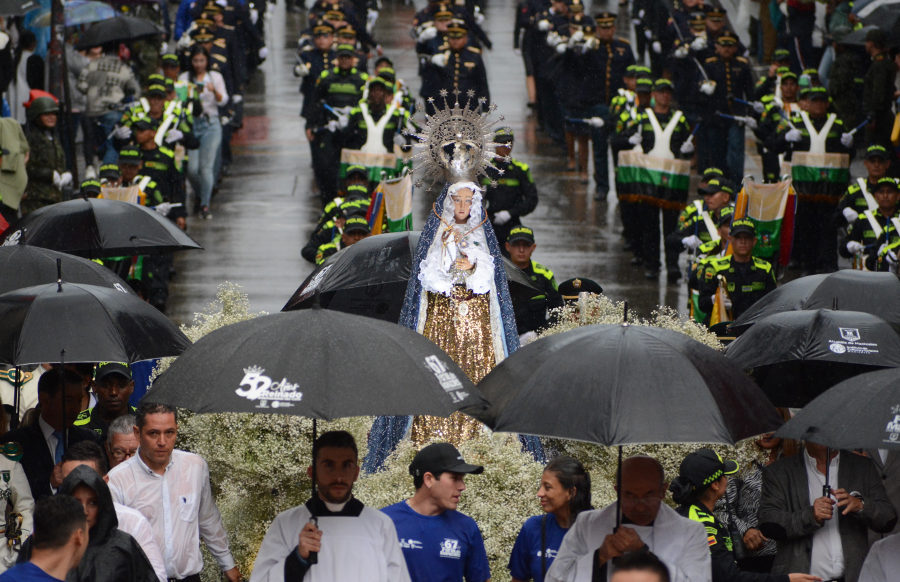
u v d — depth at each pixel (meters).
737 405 23.03
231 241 69.00
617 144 66.75
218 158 77.94
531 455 32.62
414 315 35.44
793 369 34.19
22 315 28.75
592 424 22.28
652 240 65.31
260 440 31.02
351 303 39.72
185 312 57.97
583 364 23.17
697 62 80.56
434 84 80.75
